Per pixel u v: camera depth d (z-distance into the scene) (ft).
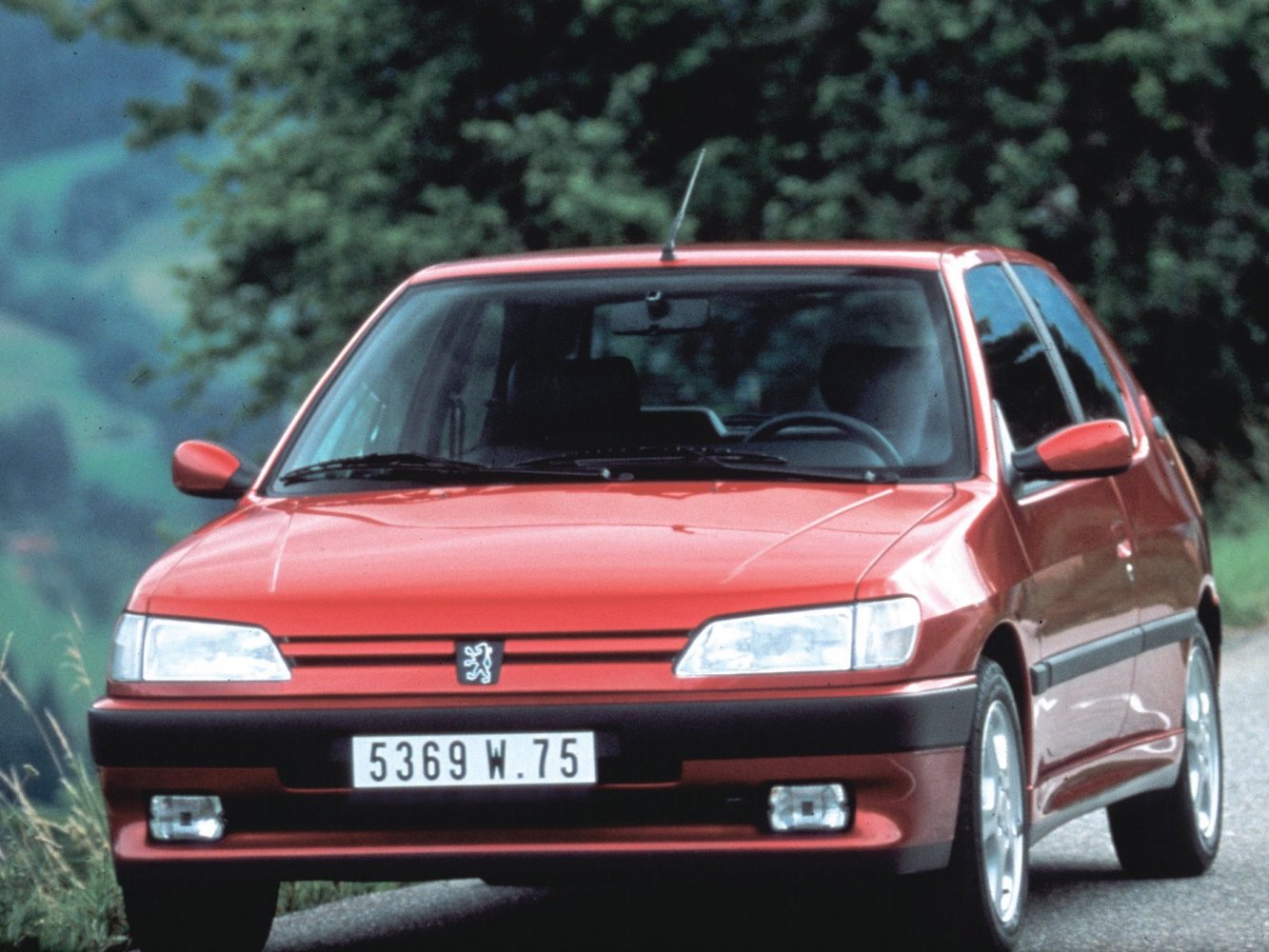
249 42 180.86
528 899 55.42
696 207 164.04
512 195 173.47
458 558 42.50
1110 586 51.52
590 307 51.19
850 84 161.27
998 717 44.19
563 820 40.73
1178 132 159.43
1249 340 168.25
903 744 40.45
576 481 46.93
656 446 47.32
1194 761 57.88
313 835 41.34
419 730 40.73
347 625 41.50
